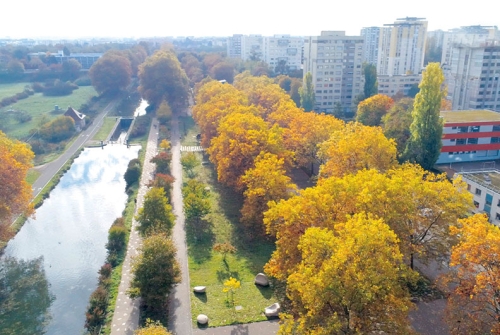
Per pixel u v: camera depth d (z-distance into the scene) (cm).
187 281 5597
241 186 7369
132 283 5022
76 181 10150
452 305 3931
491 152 10088
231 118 8919
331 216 4644
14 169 6662
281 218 5275
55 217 8188
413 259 5475
